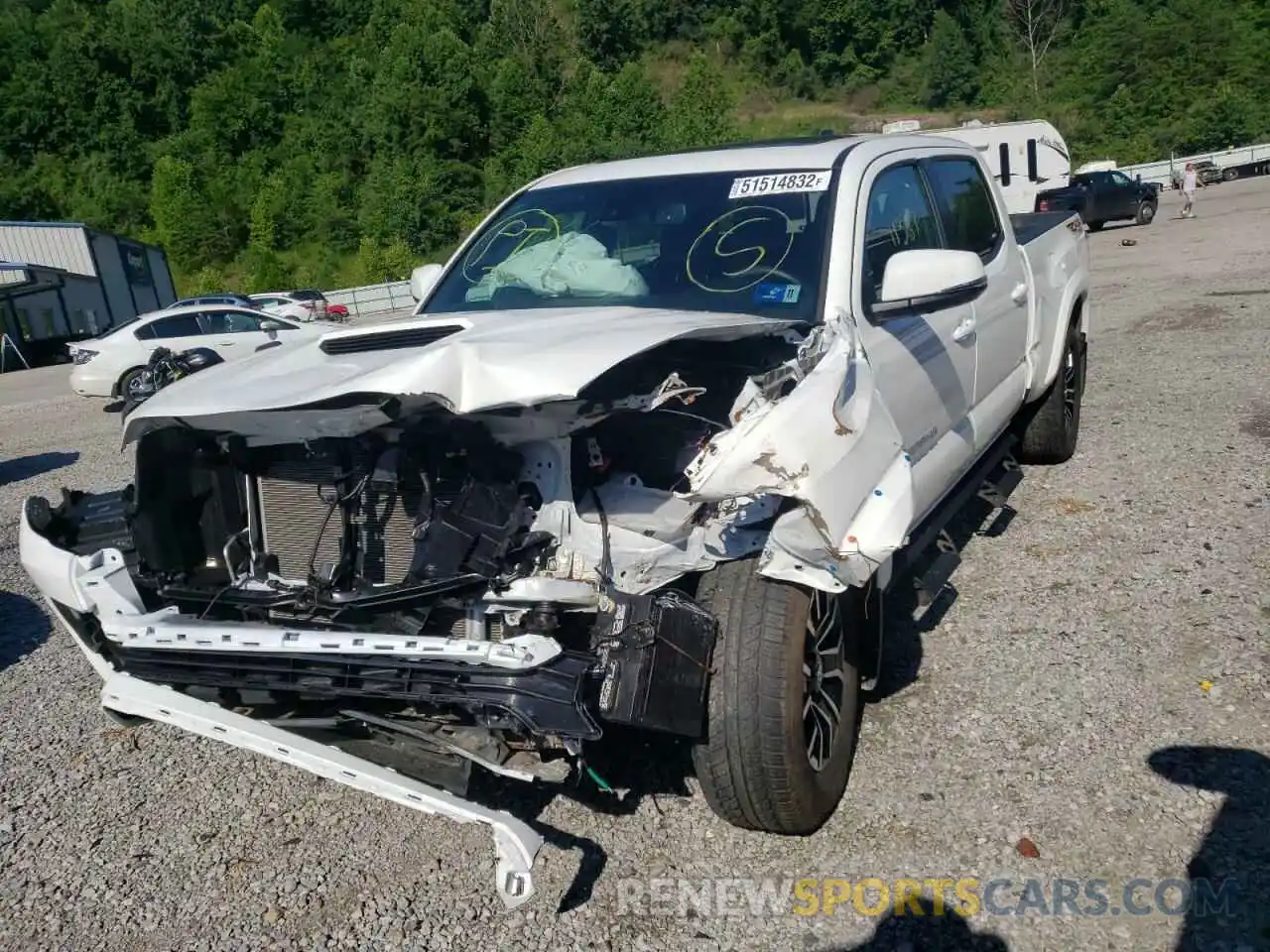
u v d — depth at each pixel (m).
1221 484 6.00
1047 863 3.07
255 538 3.37
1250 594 4.58
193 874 3.42
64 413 16.11
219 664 3.04
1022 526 5.71
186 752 4.24
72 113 79.06
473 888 3.23
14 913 3.29
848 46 98.56
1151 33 75.38
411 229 63.47
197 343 16.41
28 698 4.82
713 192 4.25
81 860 3.54
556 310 3.84
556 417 2.97
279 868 3.42
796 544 2.89
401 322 3.64
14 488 9.76
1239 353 9.41
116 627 3.19
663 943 2.92
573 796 3.60
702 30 105.88
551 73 86.31
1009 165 25.23
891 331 3.88
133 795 3.93
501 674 2.75
